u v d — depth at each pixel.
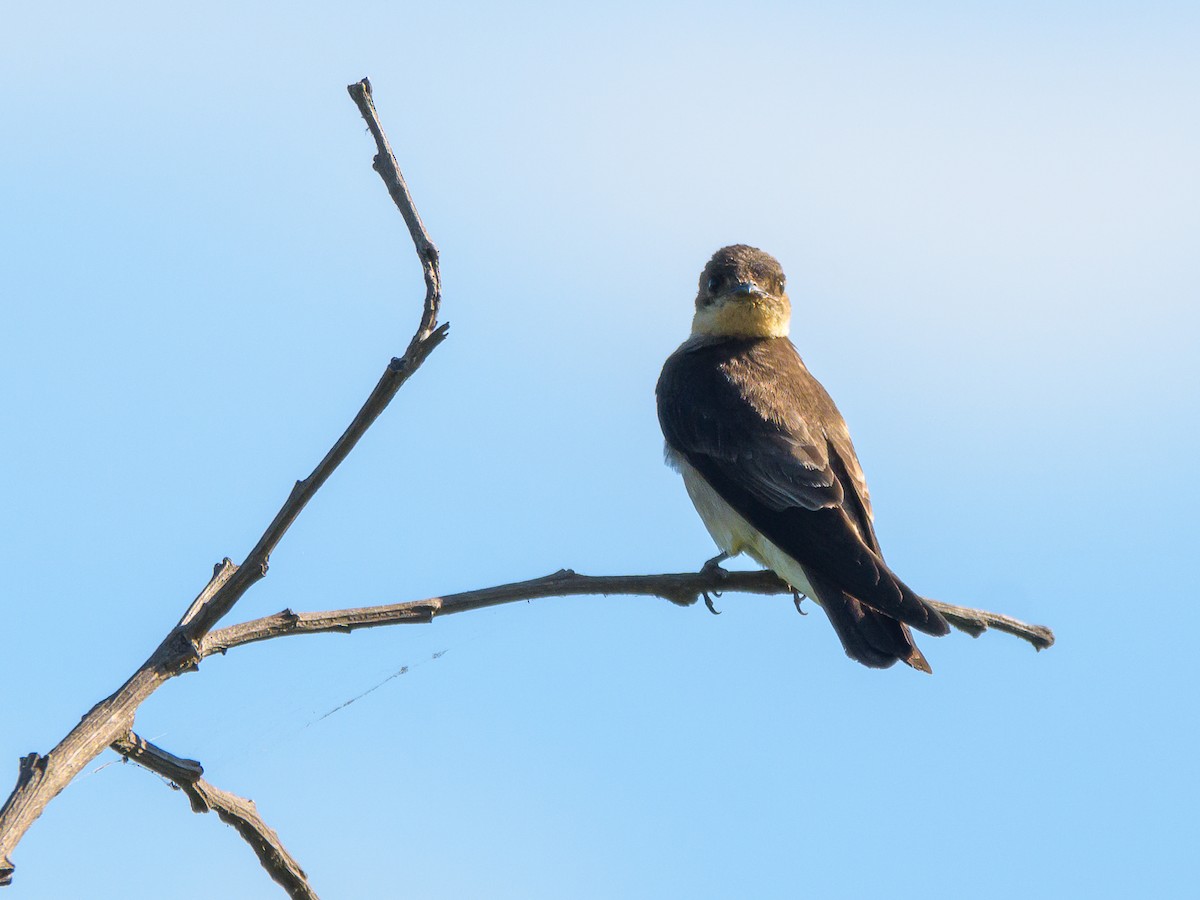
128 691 5.78
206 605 5.97
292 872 6.49
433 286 5.88
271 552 5.95
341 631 6.66
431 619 7.04
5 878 4.98
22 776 5.36
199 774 6.11
